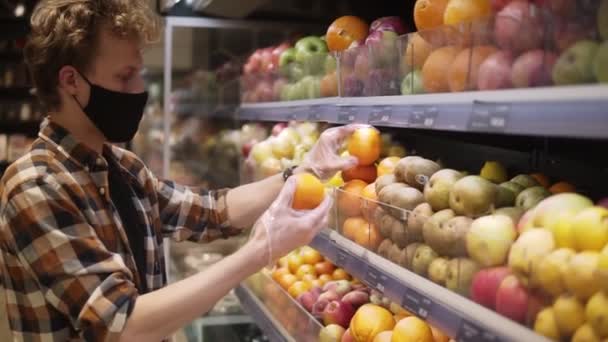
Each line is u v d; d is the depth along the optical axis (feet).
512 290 3.40
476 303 3.75
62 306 4.35
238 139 10.87
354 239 5.52
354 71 5.73
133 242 5.31
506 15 3.59
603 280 2.88
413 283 4.41
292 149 8.07
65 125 4.97
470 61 3.90
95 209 4.87
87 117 4.91
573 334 3.05
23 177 4.56
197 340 9.91
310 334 6.17
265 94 8.55
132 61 4.86
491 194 4.17
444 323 3.84
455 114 3.87
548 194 4.09
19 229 4.43
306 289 6.96
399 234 4.73
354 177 6.22
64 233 4.40
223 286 4.50
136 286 5.16
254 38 10.46
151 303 4.35
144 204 5.66
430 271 4.25
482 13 4.41
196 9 9.73
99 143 5.16
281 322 7.18
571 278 3.02
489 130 3.44
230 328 10.09
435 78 4.31
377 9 8.77
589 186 5.05
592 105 2.74
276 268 7.89
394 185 5.09
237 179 10.89
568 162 5.27
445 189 4.42
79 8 4.67
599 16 2.98
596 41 3.00
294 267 7.49
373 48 5.32
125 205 5.34
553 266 3.13
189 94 12.28
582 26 3.07
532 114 3.13
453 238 4.02
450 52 4.23
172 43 10.67
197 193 6.54
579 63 2.98
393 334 4.81
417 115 4.37
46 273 4.34
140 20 4.84
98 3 4.70
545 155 5.55
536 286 3.25
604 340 2.90
